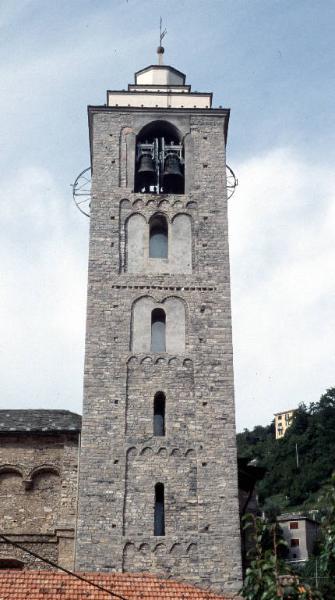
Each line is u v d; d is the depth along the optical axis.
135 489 36.19
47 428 39.09
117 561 34.59
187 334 40.19
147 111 46.34
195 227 43.06
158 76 49.56
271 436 136.38
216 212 43.56
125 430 37.56
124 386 38.62
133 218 43.19
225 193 44.22
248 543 38.12
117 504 35.78
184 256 42.31
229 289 41.44
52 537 36.94
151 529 35.34
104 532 35.16
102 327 40.03
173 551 34.94
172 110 46.41
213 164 45.06
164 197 43.75
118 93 47.31
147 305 40.88
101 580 30.62
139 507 35.81
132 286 41.25
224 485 36.41
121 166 44.69
